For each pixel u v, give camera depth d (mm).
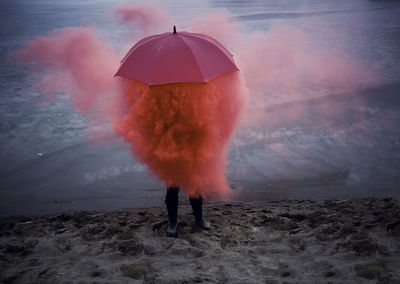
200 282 3242
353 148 7762
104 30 22688
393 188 6176
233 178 6605
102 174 6941
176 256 3762
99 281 3275
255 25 24062
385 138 8195
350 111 9922
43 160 7496
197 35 3826
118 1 42750
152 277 3322
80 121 9531
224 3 38625
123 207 5824
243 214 4906
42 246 4004
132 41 18953
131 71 3660
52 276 3418
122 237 4191
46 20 27781
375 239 3764
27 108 10578
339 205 5062
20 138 8562
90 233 4352
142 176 6852
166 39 3697
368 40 19344
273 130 8727
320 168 6969
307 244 3928
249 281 3229
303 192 6129
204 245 3959
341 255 3596
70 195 6207
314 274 3354
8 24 26016
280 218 4605
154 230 4352
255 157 7438
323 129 8789
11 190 6387
